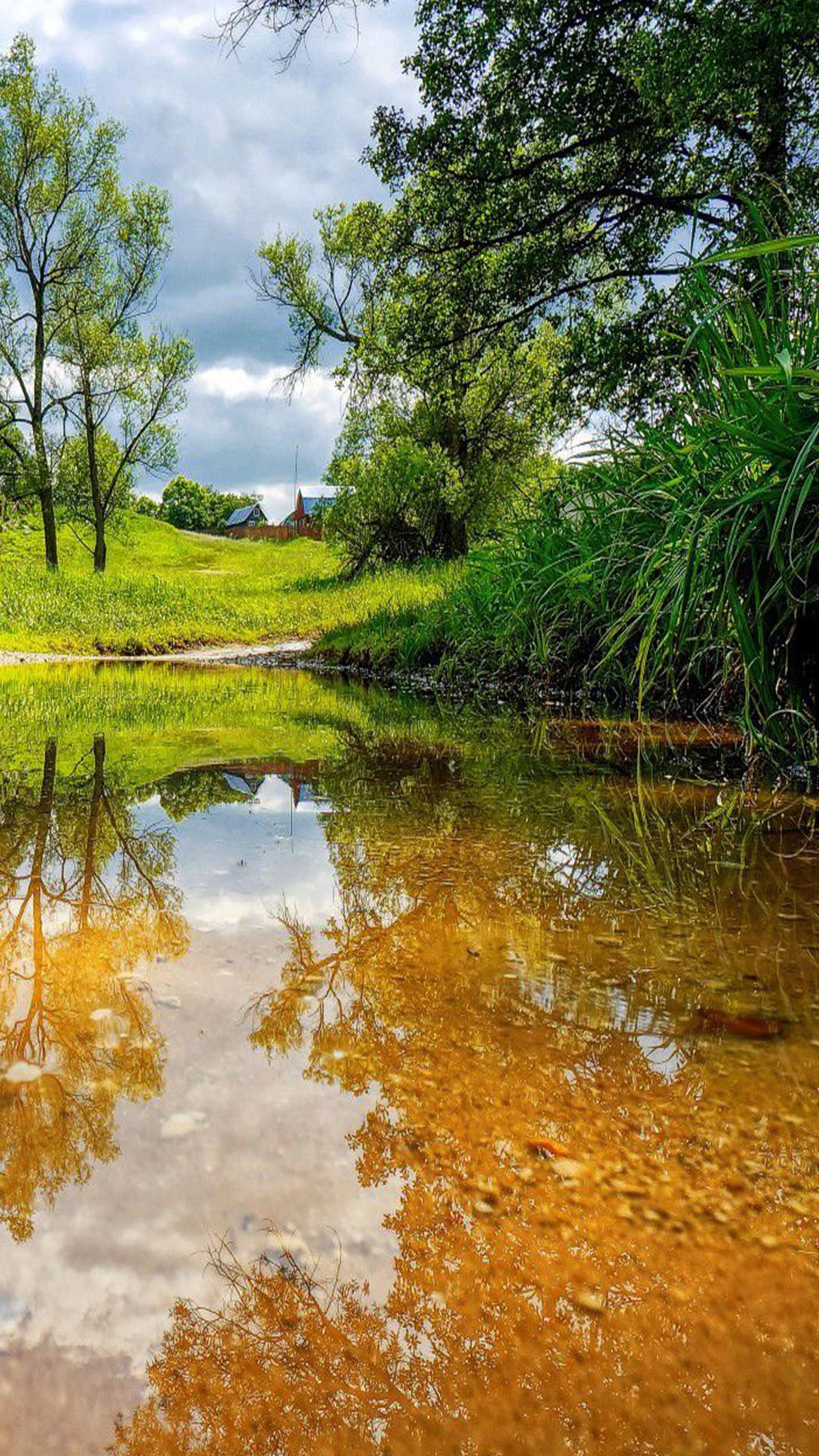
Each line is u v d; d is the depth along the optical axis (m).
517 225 10.34
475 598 6.34
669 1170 0.75
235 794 2.39
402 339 11.51
